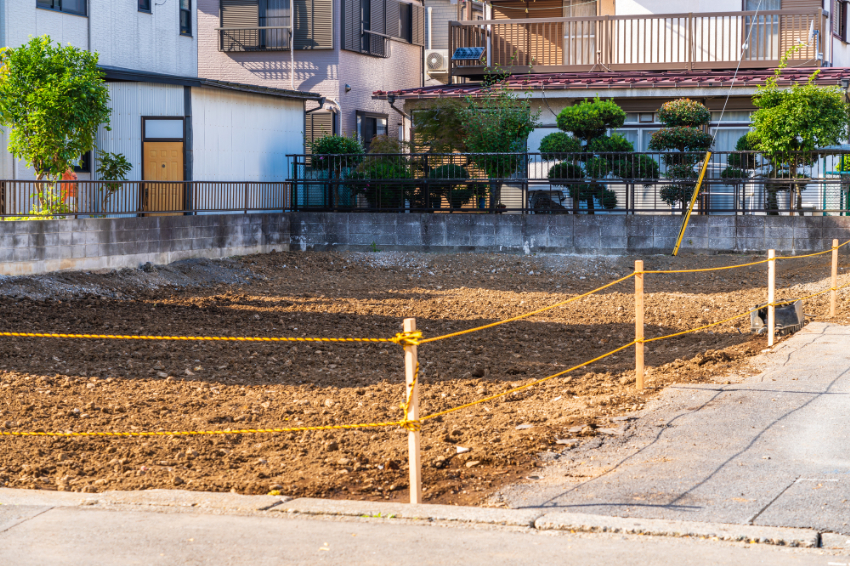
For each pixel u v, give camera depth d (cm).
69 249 1520
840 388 824
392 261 1989
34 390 847
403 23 3023
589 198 2020
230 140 2089
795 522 495
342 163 2172
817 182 1889
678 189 1977
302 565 439
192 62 2427
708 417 742
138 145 1950
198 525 497
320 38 2639
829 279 1633
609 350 1088
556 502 542
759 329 1135
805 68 2300
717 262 1877
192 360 1001
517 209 2058
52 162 1666
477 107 2170
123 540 473
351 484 598
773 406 768
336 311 1395
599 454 654
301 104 2366
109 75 1852
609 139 2039
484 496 564
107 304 1368
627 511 520
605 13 2594
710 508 521
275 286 1683
